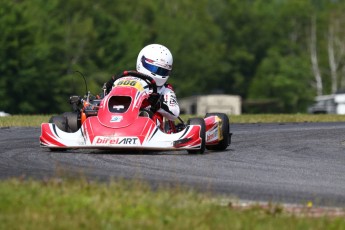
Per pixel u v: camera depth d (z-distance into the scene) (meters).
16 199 29.70
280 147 54.16
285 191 35.38
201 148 47.59
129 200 29.88
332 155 49.75
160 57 49.75
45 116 90.19
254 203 31.59
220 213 29.08
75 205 29.23
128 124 46.31
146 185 33.19
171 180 37.31
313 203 32.69
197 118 48.34
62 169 39.78
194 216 28.48
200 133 47.53
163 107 49.53
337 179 39.41
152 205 29.52
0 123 75.56
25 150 48.84
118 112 46.88
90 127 46.50
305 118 93.56
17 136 60.38
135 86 48.12
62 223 27.03
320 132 66.88
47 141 47.12
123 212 28.69
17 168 40.34
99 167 41.00
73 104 50.62
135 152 47.97
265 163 44.88
